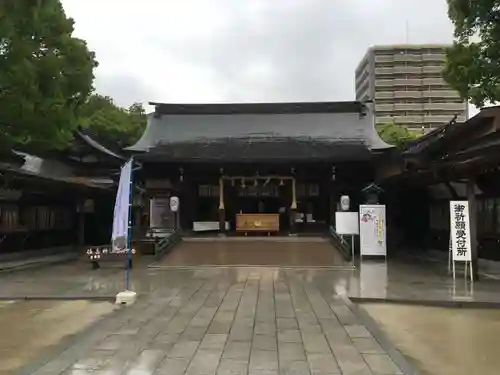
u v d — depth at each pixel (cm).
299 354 670
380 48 6806
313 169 2766
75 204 2602
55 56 1523
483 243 1794
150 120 3109
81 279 1468
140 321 877
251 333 788
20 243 2083
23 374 587
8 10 1366
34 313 997
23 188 1997
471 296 1137
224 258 1925
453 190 1914
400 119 6656
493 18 1398
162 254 1964
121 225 1155
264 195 2925
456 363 657
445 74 1505
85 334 783
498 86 1422
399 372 593
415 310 1024
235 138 2945
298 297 1129
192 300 1091
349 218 1930
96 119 3712
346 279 1442
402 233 2581
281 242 2247
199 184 2834
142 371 598
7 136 1623
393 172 2478
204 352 679
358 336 769
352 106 3091
